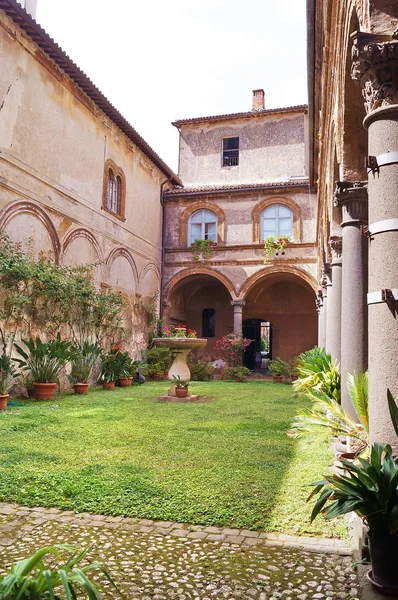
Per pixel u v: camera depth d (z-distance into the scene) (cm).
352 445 497
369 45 326
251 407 1091
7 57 1190
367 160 327
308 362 1027
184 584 288
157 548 342
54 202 1377
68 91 1464
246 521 390
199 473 526
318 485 316
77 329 1488
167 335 1405
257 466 557
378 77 334
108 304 1603
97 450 636
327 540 358
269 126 2408
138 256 1977
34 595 189
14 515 407
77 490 463
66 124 1452
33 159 1287
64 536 363
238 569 310
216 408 1068
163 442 688
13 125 1208
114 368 1569
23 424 820
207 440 704
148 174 2111
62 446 660
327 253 1110
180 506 423
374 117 337
